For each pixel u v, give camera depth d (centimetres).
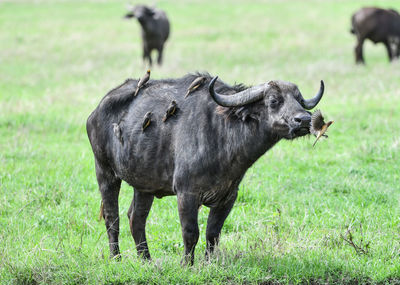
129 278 2225
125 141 2359
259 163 3709
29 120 4925
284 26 12056
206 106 2217
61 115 5138
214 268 2241
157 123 2284
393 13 8281
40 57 8819
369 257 2416
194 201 2206
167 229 2806
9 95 6084
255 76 6738
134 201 2495
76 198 3178
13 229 2717
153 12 8575
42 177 3462
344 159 3838
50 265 2320
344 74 6888
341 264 2308
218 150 2170
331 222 2839
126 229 2845
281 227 2747
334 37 10862
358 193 3188
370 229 2719
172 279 2189
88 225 2809
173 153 2239
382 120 4700
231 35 11038
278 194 3212
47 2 15838
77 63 8319
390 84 6166
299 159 3834
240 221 2848
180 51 9444
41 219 2861
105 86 6319
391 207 3019
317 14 13650
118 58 8875
